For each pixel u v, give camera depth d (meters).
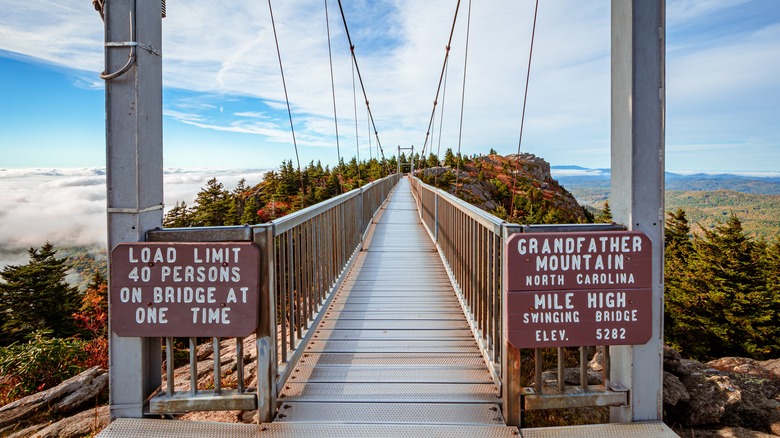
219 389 2.17
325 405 2.32
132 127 2.06
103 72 2.04
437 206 7.24
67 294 29.61
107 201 2.08
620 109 2.16
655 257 2.09
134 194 2.08
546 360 4.26
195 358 2.15
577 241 2.06
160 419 2.12
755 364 4.75
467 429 2.10
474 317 3.32
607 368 2.15
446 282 5.04
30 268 29.42
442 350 3.06
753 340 19.30
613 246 2.07
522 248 2.06
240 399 2.14
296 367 2.78
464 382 2.57
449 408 2.28
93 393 3.91
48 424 3.44
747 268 21.02
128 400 2.13
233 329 2.08
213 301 2.08
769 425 2.96
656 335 2.09
